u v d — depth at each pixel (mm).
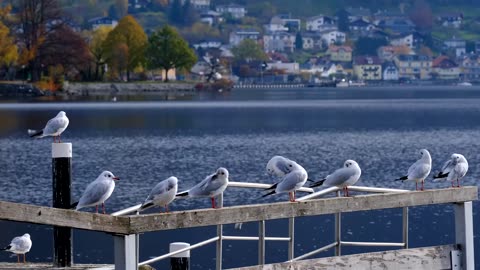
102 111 133750
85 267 23281
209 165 63406
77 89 189750
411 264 19078
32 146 78125
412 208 40062
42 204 43906
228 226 36406
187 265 19781
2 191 48094
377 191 20094
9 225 36188
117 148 77062
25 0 182875
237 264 30250
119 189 48688
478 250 32156
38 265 23859
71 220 15742
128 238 15961
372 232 35469
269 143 83375
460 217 19672
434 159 69938
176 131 98062
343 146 81062
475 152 75125
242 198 42469
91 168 61188
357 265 18469
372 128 104625
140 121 113438
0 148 76125
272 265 17734
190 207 39781
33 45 181625
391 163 65938
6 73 181250
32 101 160875
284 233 35188
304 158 69938
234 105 161125
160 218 16188
